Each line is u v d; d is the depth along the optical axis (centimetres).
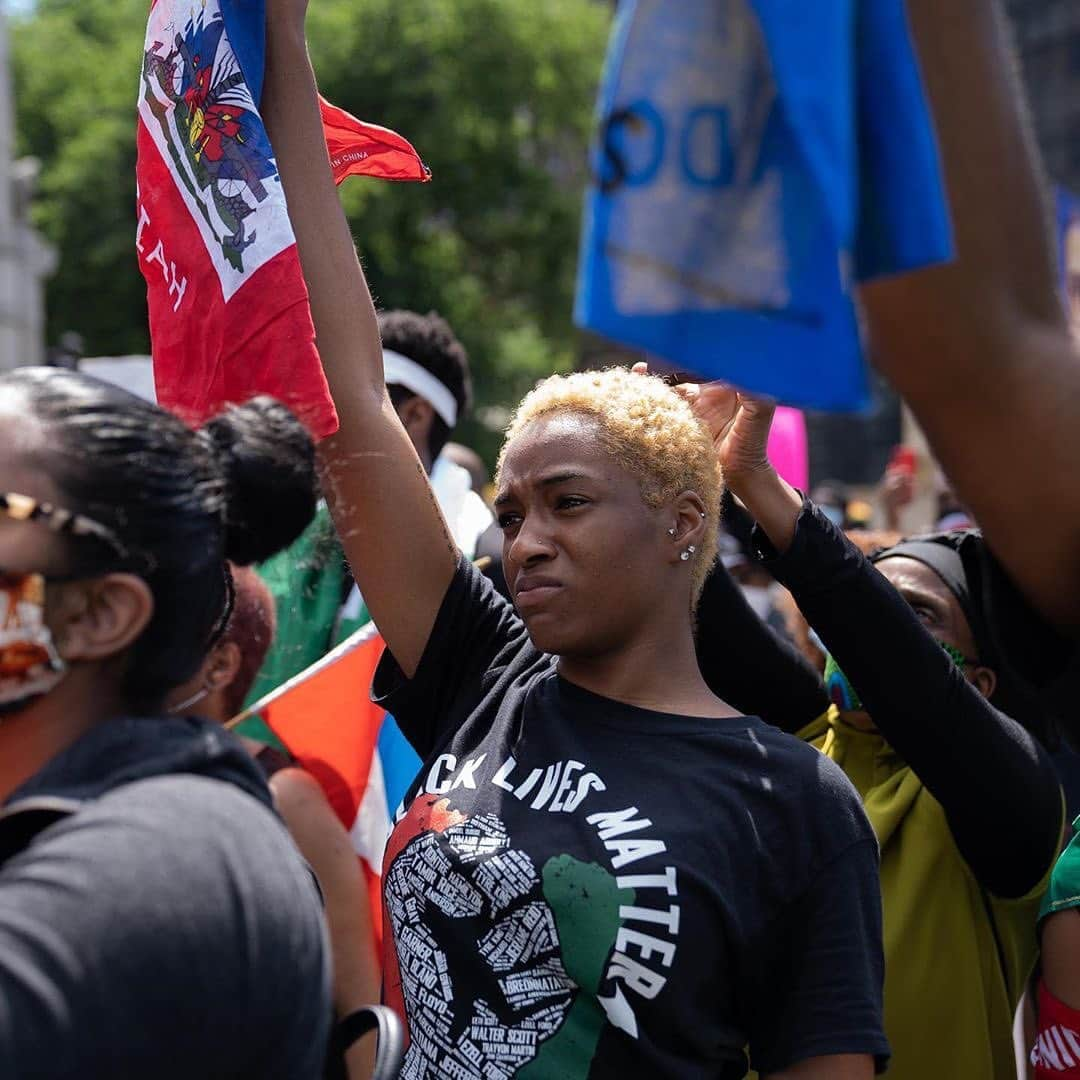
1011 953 207
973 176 65
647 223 70
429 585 177
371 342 174
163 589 107
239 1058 93
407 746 243
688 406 169
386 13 1888
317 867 214
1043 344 66
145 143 168
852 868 149
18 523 102
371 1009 123
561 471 159
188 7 161
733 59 69
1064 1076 187
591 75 1961
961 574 228
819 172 64
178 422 113
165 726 107
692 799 149
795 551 180
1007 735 189
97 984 86
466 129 1891
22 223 1329
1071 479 67
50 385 107
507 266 2033
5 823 99
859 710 218
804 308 67
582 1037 143
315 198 169
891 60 65
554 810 152
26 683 103
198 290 158
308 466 120
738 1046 147
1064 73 3528
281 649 247
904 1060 200
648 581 161
